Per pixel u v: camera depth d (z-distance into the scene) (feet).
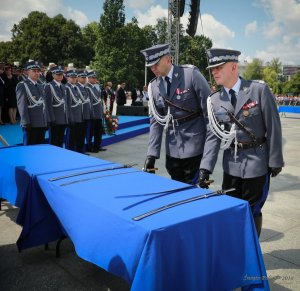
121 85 52.31
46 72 34.45
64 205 7.71
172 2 50.67
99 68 147.74
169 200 6.89
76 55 152.66
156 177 8.66
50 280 9.12
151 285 5.45
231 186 9.23
